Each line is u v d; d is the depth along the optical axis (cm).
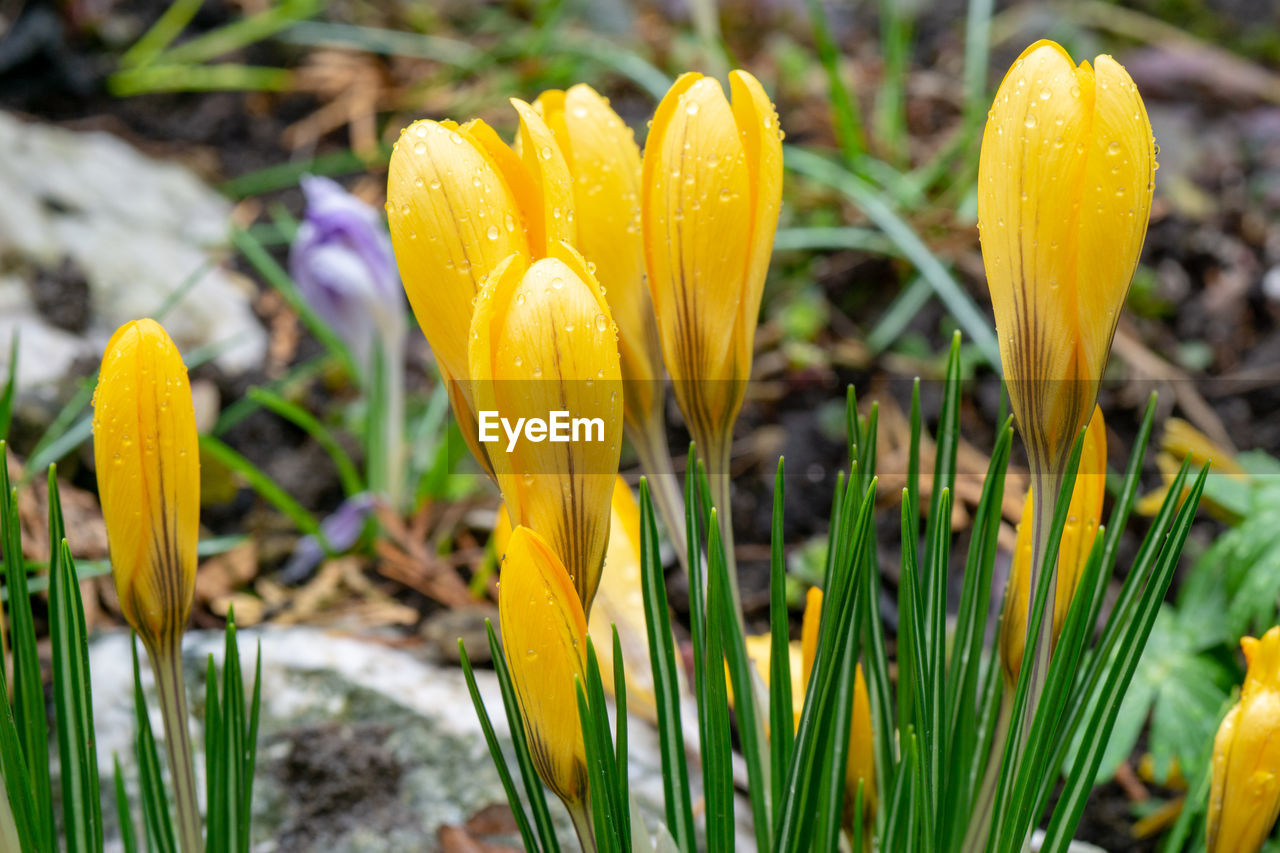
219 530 66
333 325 64
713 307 33
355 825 46
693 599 35
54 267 75
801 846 35
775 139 33
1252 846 35
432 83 104
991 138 32
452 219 32
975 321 68
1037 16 116
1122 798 52
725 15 115
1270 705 35
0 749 34
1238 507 49
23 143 84
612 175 34
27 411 64
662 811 45
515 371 31
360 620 58
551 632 32
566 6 111
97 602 56
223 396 75
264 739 48
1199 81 108
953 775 36
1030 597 34
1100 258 32
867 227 86
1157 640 49
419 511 66
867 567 36
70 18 104
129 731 48
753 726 37
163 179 89
